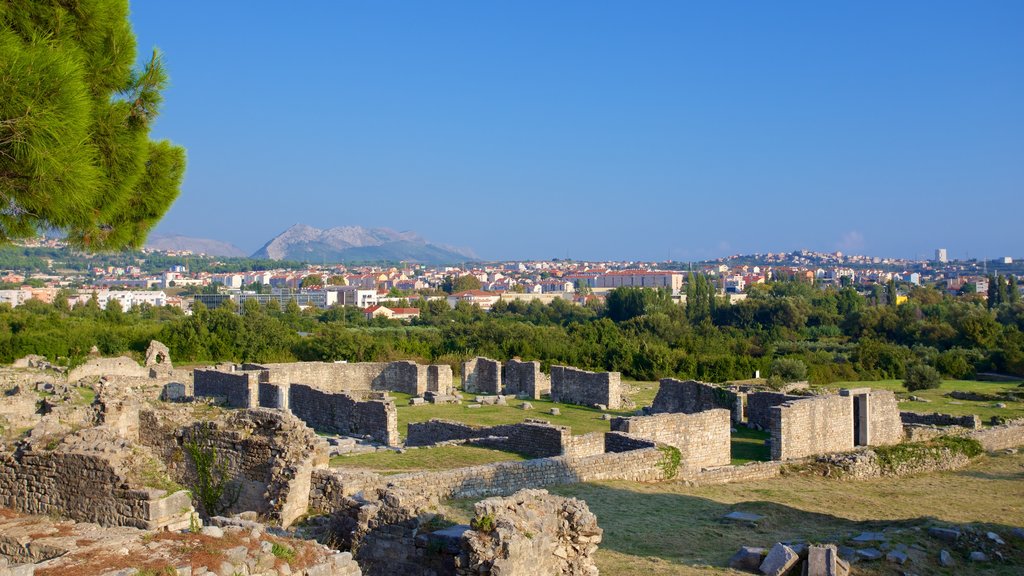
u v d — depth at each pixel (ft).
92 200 65.21
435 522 62.08
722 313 499.92
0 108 52.47
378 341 311.47
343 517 67.72
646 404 215.10
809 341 418.72
